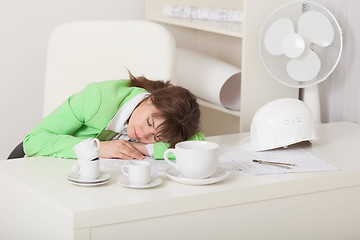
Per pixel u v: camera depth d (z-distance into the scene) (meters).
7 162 1.97
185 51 3.14
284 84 2.54
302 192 1.85
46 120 2.13
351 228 1.97
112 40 2.60
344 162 2.02
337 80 2.69
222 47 3.31
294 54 2.44
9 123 3.19
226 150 2.15
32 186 1.73
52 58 2.61
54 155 2.03
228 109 2.86
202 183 1.74
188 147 1.82
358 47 2.58
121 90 2.16
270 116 2.15
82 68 2.60
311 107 2.61
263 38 2.51
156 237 1.64
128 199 1.62
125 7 3.31
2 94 3.14
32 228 1.73
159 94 1.97
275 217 1.82
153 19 3.23
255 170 1.92
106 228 1.57
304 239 1.89
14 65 3.14
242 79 2.62
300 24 2.47
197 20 3.10
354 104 2.64
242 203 1.75
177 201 1.65
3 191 1.87
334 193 1.91
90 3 3.23
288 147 2.21
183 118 1.96
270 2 2.59
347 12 2.61
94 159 1.78
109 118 2.12
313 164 1.99
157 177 1.81
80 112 2.12
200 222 1.70
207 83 2.89
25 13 3.11
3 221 1.90
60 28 2.63
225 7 3.25
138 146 2.11
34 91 3.21
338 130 2.47
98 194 1.66
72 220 1.53
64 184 1.75
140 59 2.58
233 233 1.76
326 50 2.50
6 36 3.10
